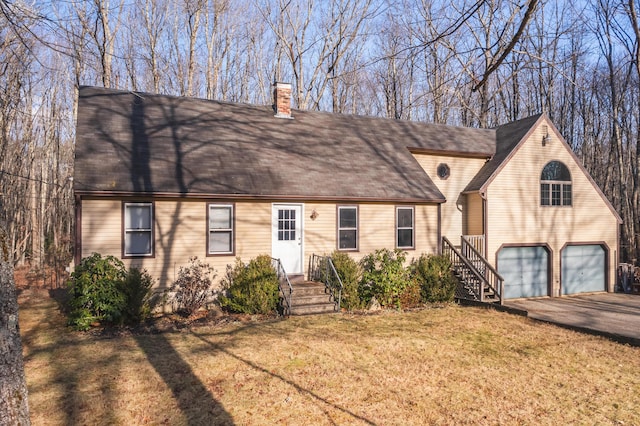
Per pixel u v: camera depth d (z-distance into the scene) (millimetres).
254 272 12633
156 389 7062
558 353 9633
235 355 8789
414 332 11008
